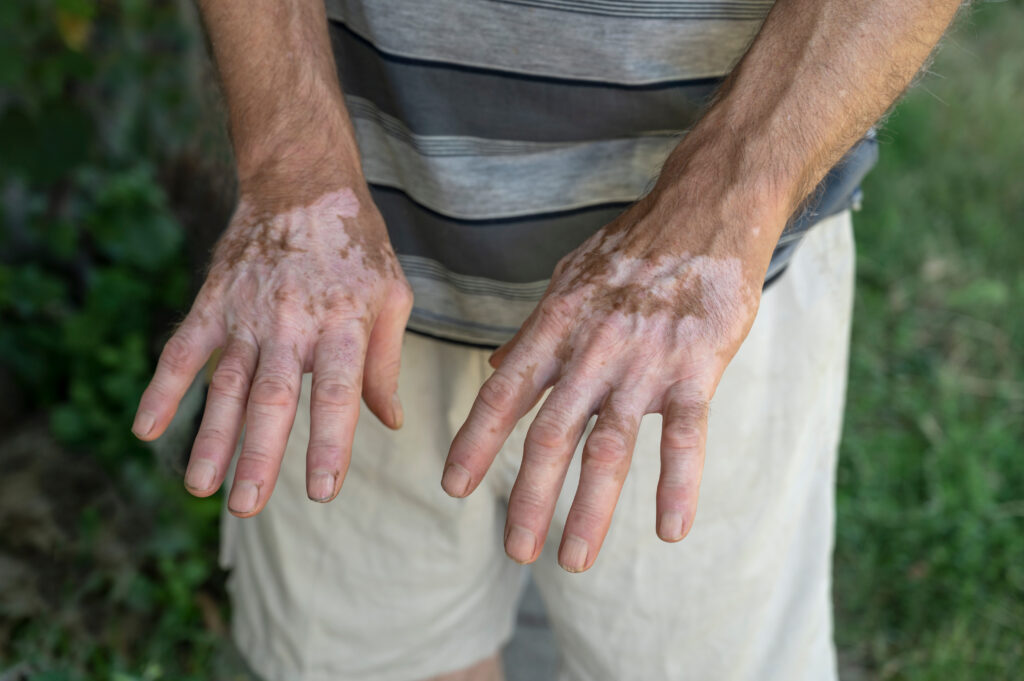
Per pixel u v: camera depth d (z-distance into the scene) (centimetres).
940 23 69
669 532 64
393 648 96
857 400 168
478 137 79
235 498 65
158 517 140
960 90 267
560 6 75
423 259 84
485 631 100
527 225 81
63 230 158
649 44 76
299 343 69
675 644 91
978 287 191
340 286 71
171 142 157
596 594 90
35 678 118
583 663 95
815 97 69
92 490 141
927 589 138
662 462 65
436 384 88
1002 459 156
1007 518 147
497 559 97
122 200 157
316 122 75
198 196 151
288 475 91
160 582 135
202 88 95
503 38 76
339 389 67
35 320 160
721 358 67
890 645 134
